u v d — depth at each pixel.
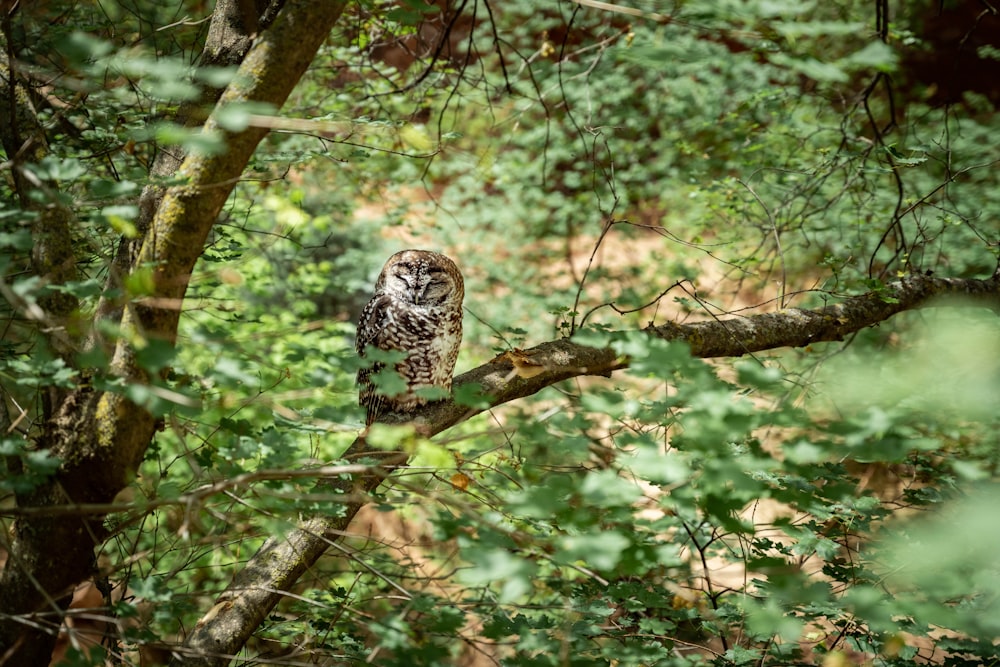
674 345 2.43
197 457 2.92
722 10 2.03
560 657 2.85
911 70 9.79
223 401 2.62
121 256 3.05
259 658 3.33
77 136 4.17
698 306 5.09
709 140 8.88
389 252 10.70
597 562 2.02
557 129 9.98
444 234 10.80
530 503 2.25
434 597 2.90
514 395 4.11
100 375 2.46
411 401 4.25
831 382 3.41
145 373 2.71
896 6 9.53
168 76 1.93
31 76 3.22
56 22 4.16
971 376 2.50
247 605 3.23
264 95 2.77
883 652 3.28
